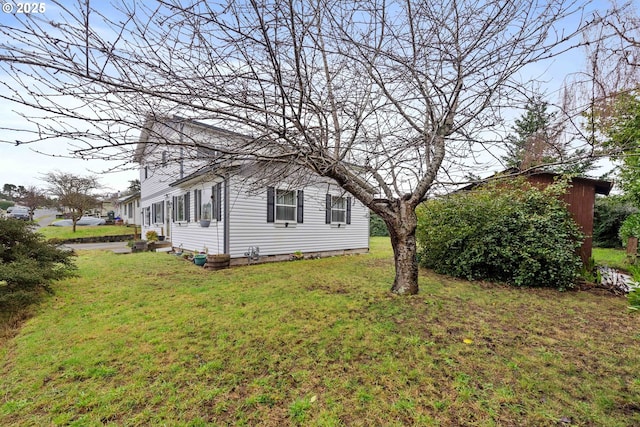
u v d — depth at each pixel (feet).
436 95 12.23
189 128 11.81
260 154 10.72
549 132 10.04
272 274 22.08
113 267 25.02
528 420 6.49
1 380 8.18
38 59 6.09
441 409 6.86
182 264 26.81
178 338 10.68
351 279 20.04
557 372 8.33
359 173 15.23
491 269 19.85
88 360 9.13
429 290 16.75
